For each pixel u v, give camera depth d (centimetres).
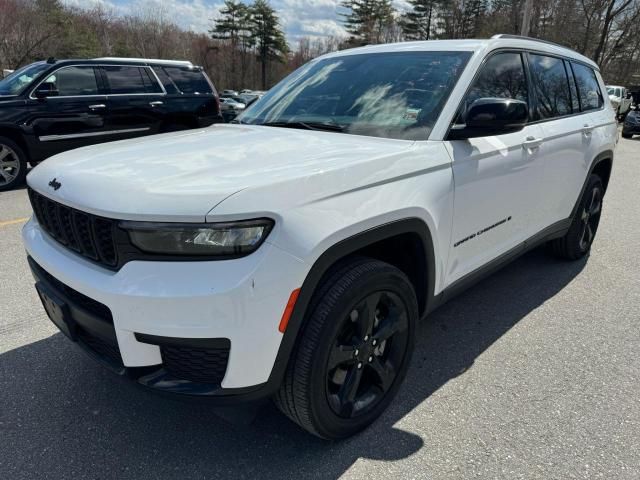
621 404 262
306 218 186
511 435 237
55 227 220
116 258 186
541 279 429
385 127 265
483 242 295
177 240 172
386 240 242
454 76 277
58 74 795
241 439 234
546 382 281
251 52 6800
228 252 173
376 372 236
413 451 227
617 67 4516
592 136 412
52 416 249
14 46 3391
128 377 191
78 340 217
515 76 323
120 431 239
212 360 183
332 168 202
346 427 226
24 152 777
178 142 252
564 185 383
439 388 274
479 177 271
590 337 332
